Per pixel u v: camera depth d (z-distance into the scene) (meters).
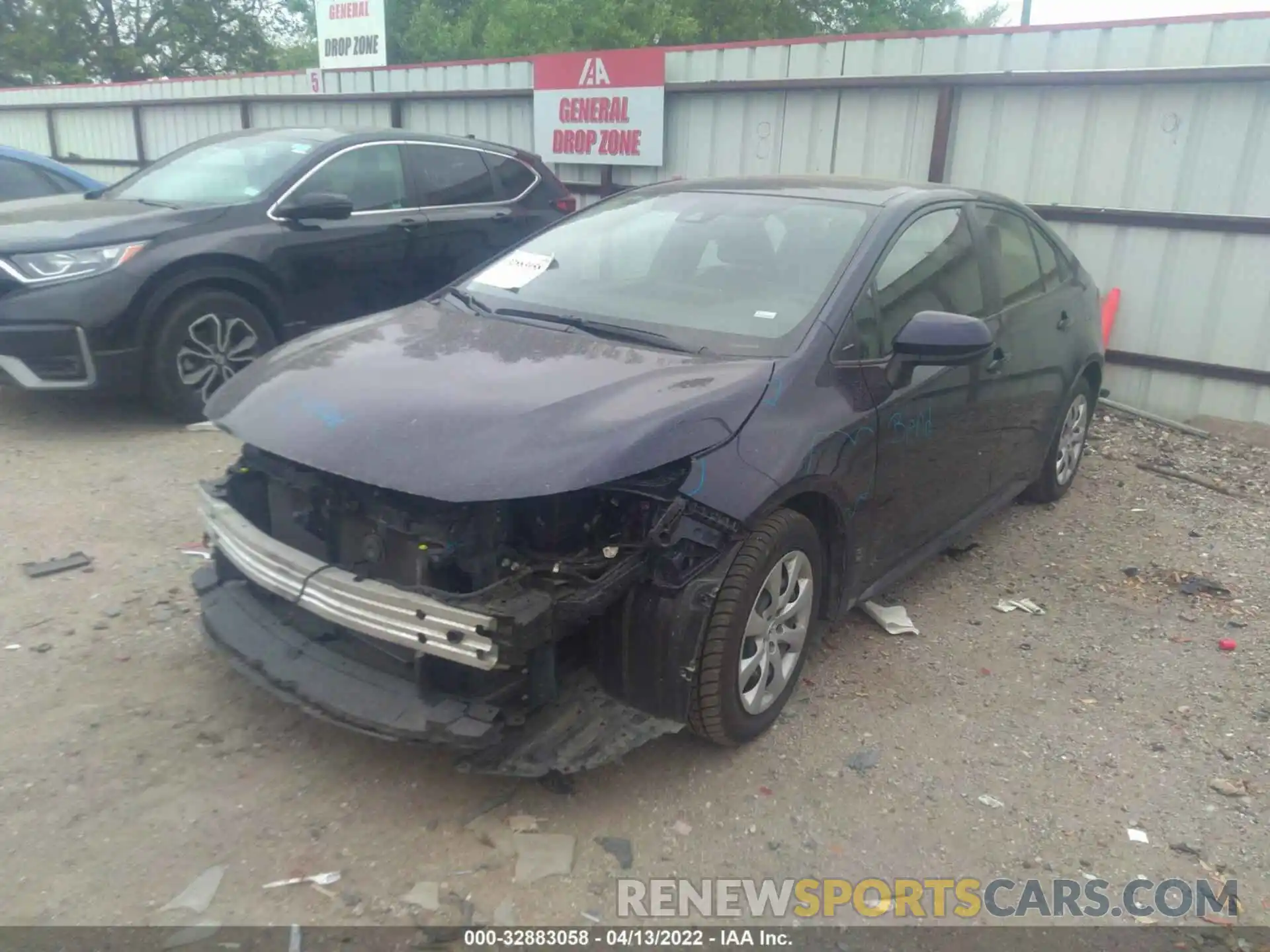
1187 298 7.38
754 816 3.09
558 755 2.89
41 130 17.67
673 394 3.12
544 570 2.87
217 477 5.67
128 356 6.07
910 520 4.07
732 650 3.15
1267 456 6.92
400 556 2.96
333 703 2.94
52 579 4.39
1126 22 7.17
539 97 10.48
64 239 5.93
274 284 6.66
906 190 4.36
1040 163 7.77
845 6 27.97
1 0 33.81
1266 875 2.94
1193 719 3.72
